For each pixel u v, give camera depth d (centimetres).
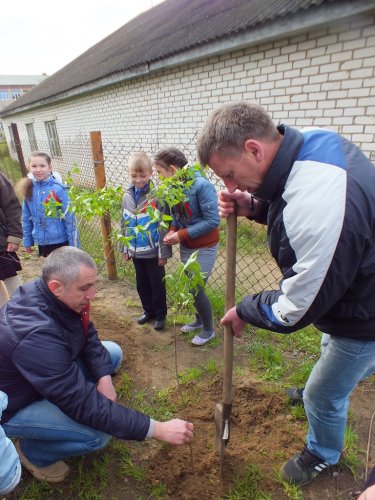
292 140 121
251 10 541
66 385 161
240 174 129
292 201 117
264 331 303
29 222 378
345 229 110
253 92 530
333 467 190
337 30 411
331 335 151
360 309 133
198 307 280
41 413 175
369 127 416
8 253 337
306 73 457
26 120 1711
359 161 119
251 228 483
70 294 166
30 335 158
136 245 294
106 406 168
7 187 323
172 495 179
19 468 135
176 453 199
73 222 365
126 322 335
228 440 196
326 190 111
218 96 590
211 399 238
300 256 118
